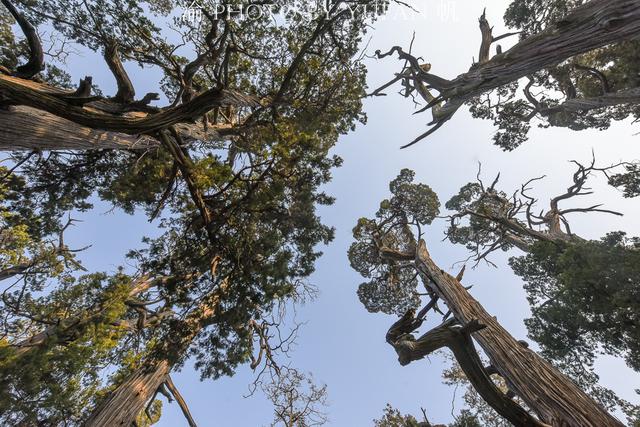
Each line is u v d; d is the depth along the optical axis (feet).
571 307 29.68
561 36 14.49
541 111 44.65
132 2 23.26
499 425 34.37
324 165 26.86
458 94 20.63
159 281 24.86
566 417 13.61
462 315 21.81
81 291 25.48
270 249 24.21
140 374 22.91
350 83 31.96
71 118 10.11
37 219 29.50
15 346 21.79
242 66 32.94
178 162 20.10
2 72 11.72
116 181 26.17
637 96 30.40
